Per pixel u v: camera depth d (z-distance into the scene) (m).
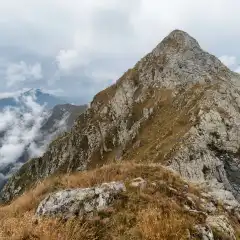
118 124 98.81
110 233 8.15
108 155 95.19
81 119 116.38
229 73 88.88
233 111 63.03
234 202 13.70
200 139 56.53
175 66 93.12
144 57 108.38
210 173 52.81
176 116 70.94
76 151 108.56
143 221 8.07
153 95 92.06
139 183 11.05
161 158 54.69
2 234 7.93
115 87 112.00
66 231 7.84
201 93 70.38
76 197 9.55
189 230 8.05
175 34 103.31
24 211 10.62
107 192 9.76
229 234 8.97
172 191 10.93
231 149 58.00
